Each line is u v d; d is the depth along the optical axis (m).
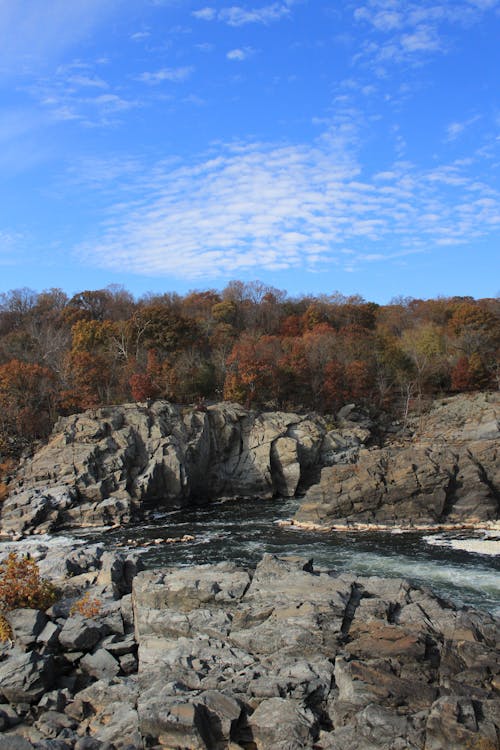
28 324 145.00
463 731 23.06
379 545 62.53
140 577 37.62
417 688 26.50
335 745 24.16
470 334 142.88
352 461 104.75
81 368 110.12
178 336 128.62
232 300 174.75
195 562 57.72
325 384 124.50
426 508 71.75
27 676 29.80
